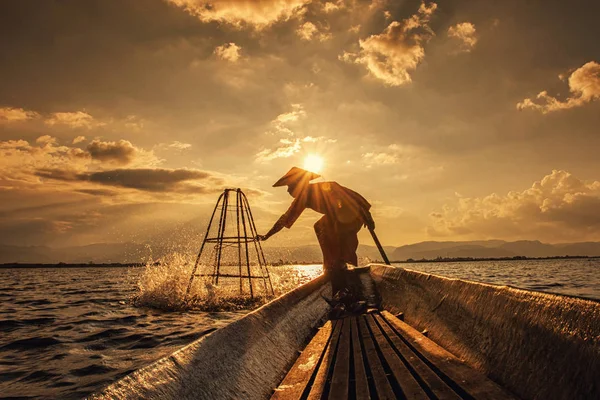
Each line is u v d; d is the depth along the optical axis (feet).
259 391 8.05
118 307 42.22
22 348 23.53
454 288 11.15
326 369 8.86
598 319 5.41
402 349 9.41
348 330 12.92
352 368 8.66
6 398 15.37
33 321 33.37
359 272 29.27
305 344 13.14
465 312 9.80
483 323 8.63
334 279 16.89
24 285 90.17
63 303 47.60
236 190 45.06
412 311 14.57
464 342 9.10
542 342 6.41
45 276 158.81
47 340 25.57
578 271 145.38
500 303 8.23
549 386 5.80
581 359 5.40
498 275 119.85
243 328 9.96
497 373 7.18
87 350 22.98
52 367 19.49
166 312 37.91
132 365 19.75
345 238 17.15
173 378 6.17
